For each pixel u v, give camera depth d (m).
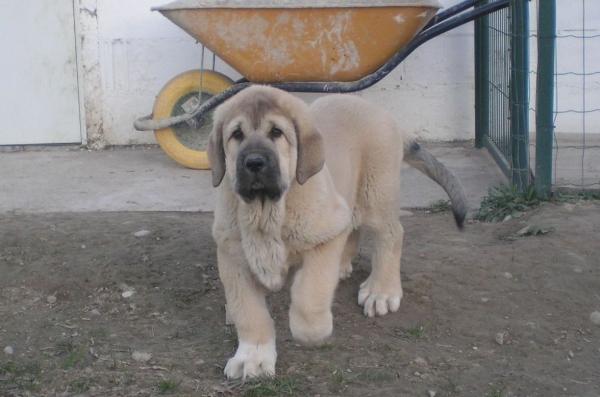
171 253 3.17
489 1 4.27
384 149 2.77
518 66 3.59
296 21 3.83
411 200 3.74
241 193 2.38
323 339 2.50
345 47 3.87
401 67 4.62
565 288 2.89
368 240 3.29
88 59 4.57
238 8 3.82
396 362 2.55
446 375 2.50
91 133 4.63
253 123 2.39
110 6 4.54
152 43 4.57
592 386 2.48
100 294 2.93
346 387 2.43
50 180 4.07
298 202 2.42
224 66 4.60
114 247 3.21
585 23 4.56
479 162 4.24
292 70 3.93
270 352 2.49
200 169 4.20
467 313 2.80
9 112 4.60
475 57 4.40
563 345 2.66
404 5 3.76
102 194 3.86
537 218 3.33
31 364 2.52
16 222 3.44
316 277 2.46
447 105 4.64
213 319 2.79
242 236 2.43
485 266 3.03
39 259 3.12
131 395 2.38
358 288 2.95
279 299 2.88
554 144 4.45
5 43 4.54
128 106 4.62
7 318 2.78
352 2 3.79
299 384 2.44
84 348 2.60
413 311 2.81
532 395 2.44
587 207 3.43
